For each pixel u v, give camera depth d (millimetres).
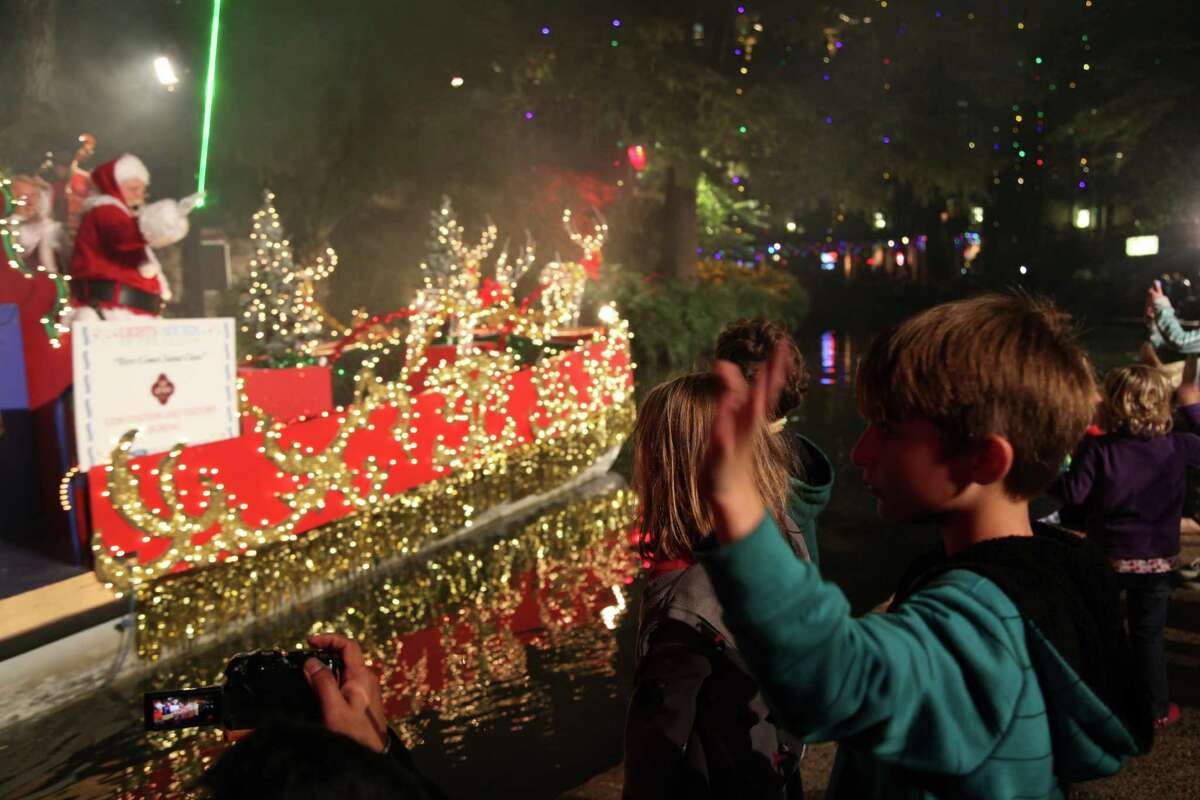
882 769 1145
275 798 886
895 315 39844
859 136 26672
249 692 1402
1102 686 1105
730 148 24281
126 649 5883
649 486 1871
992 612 1074
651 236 30344
